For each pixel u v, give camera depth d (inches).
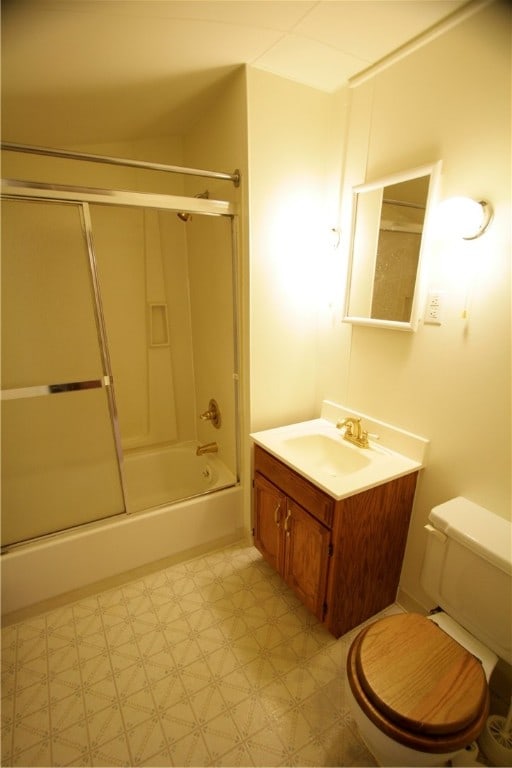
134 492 98.3
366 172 60.9
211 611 64.5
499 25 41.2
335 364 73.6
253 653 57.1
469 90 45.2
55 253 61.2
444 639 42.3
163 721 48.3
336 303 70.8
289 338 74.0
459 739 34.0
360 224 62.6
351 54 53.1
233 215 65.8
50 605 65.2
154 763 44.3
